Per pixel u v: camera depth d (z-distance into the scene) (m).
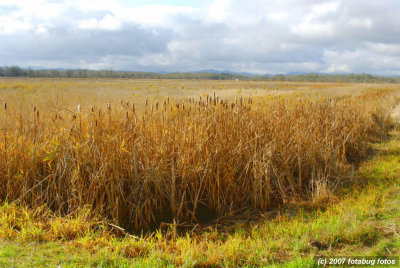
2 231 3.30
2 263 2.75
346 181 5.52
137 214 4.05
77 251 3.10
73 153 4.41
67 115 5.57
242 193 4.96
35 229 3.42
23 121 5.55
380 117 10.61
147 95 21.19
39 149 4.64
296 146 5.88
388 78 145.88
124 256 3.09
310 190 5.34
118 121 4.99
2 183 4.36
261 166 4.83
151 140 4.76
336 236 3.38
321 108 8.01
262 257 3.03
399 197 4.45
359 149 7.45
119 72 163.25
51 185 4.25
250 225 4.02
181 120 5.39
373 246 3.17
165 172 4.54
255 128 5.73
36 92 22.56
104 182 4.07
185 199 4.60
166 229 4.06
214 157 4.72
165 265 2.92
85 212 3.91
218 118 5.53
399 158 6.65
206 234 3.74
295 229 3.65
